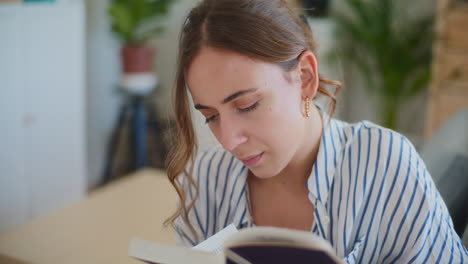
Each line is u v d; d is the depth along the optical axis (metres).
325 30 3.31
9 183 2.52
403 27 3.29
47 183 2.74
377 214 0.93
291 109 0.81
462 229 1.15
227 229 0.88
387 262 0.97
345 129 1.00
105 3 3.36
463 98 2.98
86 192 3.29
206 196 1.06
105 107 3.55
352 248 0.96
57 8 2.63
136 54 3.20
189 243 1.08
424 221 0.90
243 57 0.75
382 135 0.95
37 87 2.59
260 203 1.00
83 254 1.34
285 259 0.59
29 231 1.48
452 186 1.19
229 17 0.76
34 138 2.62
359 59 3.46
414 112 3.52
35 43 2.54
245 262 0.61
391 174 0.92
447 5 2.91
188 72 0.80
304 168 0.95
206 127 1.14
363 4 3.26
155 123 3.61
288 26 0.81
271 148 0.81
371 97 3.67
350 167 0.95
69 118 2.81
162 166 3.46
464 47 2.92
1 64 2.39
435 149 1.36
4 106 2.43
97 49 3.38
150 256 0.71
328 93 0.97
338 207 0.94
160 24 3.50
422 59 3.25
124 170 3.66
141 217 1.59
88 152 3.45
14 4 2.40
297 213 0.98
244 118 0.78
